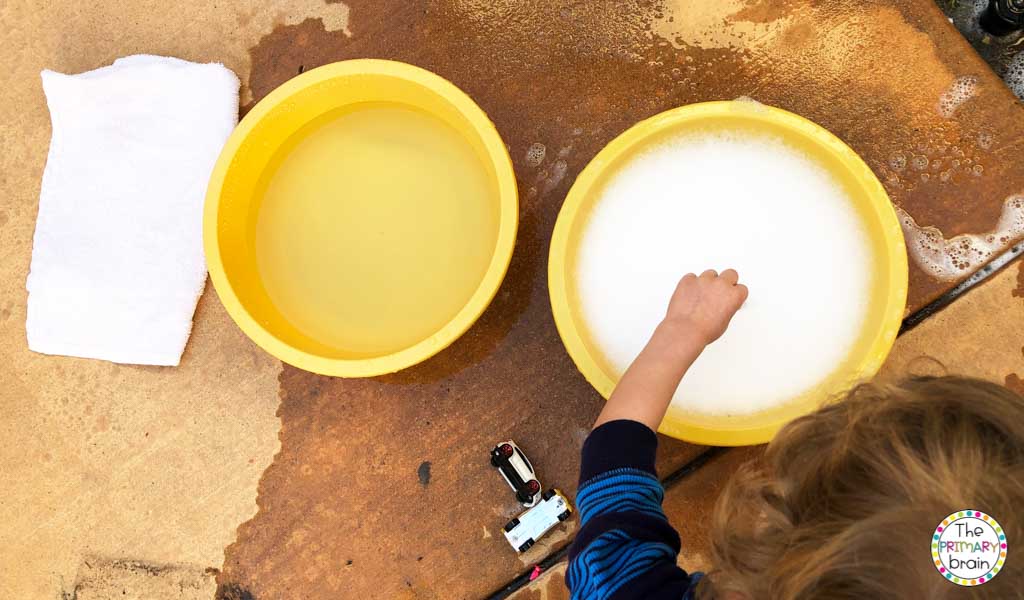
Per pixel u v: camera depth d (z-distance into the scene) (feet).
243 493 4.38
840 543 2.18
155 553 4.40
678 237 4.09
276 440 4.39
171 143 4.52
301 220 4.45
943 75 4.19
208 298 4.52
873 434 2.33
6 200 4.68
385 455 4.31
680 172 4.10
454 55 4.50
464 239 4.35
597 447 2.98
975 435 2.24
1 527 4.47
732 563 2.61
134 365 4.50
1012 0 4.48
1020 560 2.07
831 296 3.91
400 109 4.45
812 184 3.99
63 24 4.74
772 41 4.29
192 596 4.35
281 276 4.41
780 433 2.87
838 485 2.32
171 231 4.49
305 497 4.34
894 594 2.09
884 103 4.21
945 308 4.08
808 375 3.86
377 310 4.33
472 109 3.79
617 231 4.11
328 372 3.67
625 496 2.83
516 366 4.28
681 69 4.34
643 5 4.38
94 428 4.49
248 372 4.44
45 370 4.54
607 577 2.68
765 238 4.03
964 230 4.12
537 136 4.40
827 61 4.26
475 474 4.25
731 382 3.92
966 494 2.13
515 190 3.69
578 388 4.23
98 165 4.53
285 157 4.46
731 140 4.04
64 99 4.56
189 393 4.46
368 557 4.27
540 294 4.30
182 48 4.67
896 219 3.65
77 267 4.48
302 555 4.32
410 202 4.42
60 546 4.44
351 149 4.48
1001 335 4.03
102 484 4.46
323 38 4.59
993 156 4.13
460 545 4.22
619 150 3.84
